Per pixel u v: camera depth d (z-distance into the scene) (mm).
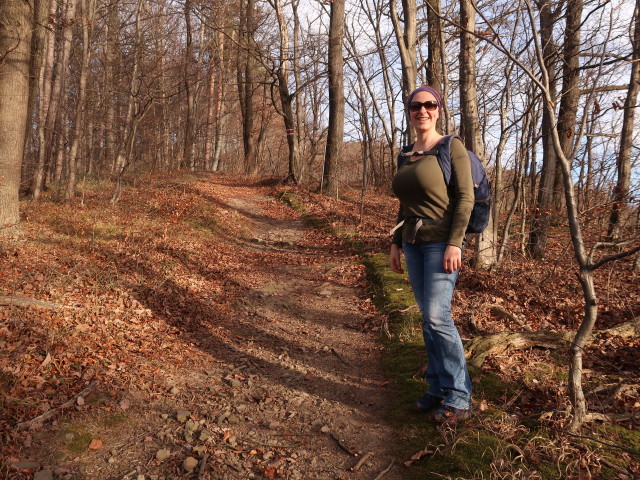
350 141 21594
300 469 2648
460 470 2445
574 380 2619
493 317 5180
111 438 2824
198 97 30359
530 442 2576
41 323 4031
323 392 3738
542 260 7430
